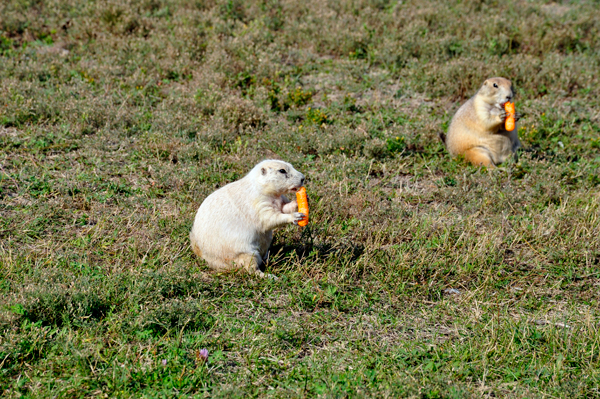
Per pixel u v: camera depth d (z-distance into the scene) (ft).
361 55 77.00
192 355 27.48
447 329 31.37
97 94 62.03
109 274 33.76
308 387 25.75
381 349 28.99
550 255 39.19
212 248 35.22
